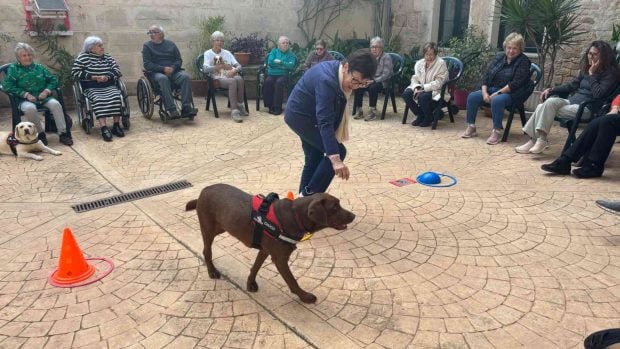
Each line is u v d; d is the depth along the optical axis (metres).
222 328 2.38
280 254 2.39
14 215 3.76
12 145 5.14
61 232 3.46
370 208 3.79
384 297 2.62
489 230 3.40
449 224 3.50
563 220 3.54
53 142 5.78
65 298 2.65
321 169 3.37
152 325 2.41
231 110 6.96
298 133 3.36
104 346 2.26
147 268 2.95
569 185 4.23
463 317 2.44
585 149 4.39
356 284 2.74
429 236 3.32
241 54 8.45
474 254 3.07
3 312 2.53
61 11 7.36
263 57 8.80
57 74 7.60
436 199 3.96
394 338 2.29
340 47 9.07
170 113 6.45
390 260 3.00
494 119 5.55
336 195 4.05
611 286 2.70
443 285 2.73
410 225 3.49
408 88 6.46
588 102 4.72
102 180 4.54
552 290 2.67
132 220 3.64
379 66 6.79
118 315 2.49
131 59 8.40
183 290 2.71
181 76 6.61
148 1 8.23
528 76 5.50
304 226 2.33
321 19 9.51
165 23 8.45
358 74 2.92
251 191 4.17
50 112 5.80
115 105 5.93
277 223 2.33
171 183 4.44
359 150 5.39
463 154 5.21
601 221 3.52
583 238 3.27
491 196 4.01
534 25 6.28
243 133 6.19
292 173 4.64
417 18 9.06
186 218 3.65
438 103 6.25
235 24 8.98
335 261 2.99
